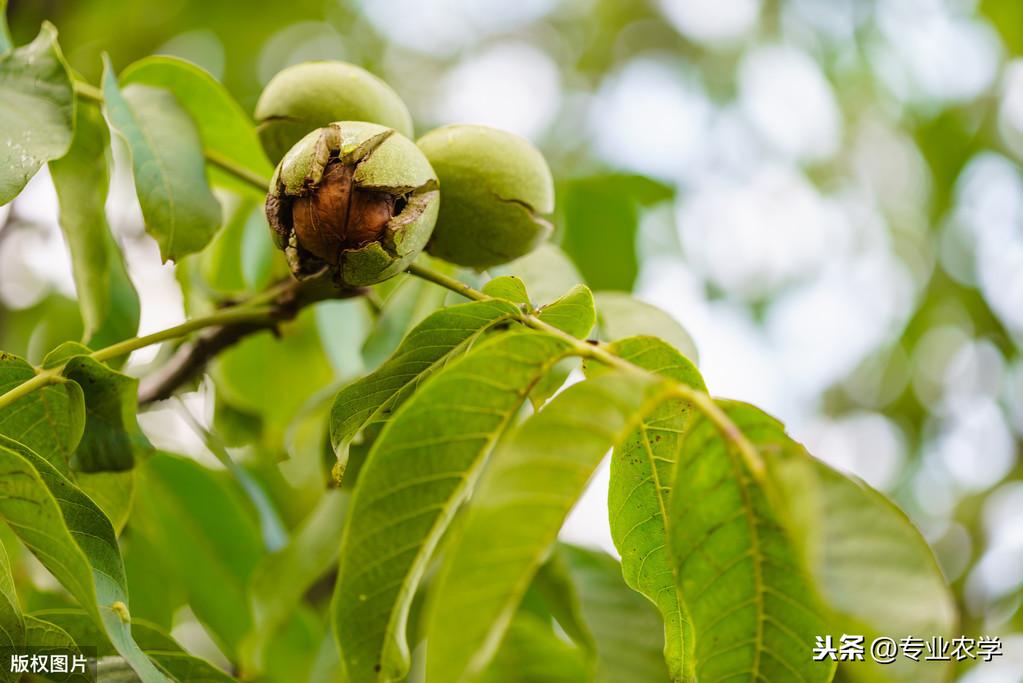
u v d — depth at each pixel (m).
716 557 0.47
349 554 0.47
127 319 0.66
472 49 1.29
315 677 0.65
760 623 0.48
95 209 0.61
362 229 0.54
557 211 0.78
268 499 0.71
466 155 0.58
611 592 0.66
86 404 0.55
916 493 1.23
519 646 0.65
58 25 0.82
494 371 0.47
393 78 1.25
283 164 0.54
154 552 0.71
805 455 0.45
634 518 0.52
